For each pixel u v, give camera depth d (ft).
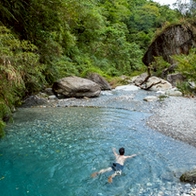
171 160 16.07
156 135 21.54
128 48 102.53
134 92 50.90
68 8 30.17
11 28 26.21
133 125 24.88
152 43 75.25
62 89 41.01
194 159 16.29
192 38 67.72
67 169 14.48
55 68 42.98
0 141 18.97
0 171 13.94
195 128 23.35
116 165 14.60
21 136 20.34
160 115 29.01
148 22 135.44
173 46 69.36
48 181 13.01
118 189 12.22
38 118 26.89
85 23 64.03
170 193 11.68
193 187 12.21
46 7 28.30
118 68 90.74
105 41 88.02
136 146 18.63
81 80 43.37
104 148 18.06
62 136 20.70
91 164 15.23
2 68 15.10
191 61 20.53
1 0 23.97
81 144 18.83
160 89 54.08
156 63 67.77
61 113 29.91
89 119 27.12
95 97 43.06
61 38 41.98
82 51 74.49
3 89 17.31
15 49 19.02
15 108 31.04
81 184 12.73
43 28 32.81
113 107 34.45
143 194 11.66
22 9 27.58
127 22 134.51
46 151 17.20
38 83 34.96
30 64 20.49
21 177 13.35
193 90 22.54
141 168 14.73
